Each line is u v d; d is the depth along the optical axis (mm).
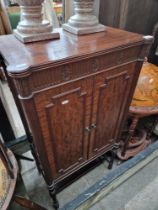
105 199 1073
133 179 1168
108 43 631
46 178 844
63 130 719
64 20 1122
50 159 776
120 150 1315
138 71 798
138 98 1050
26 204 708
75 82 600
